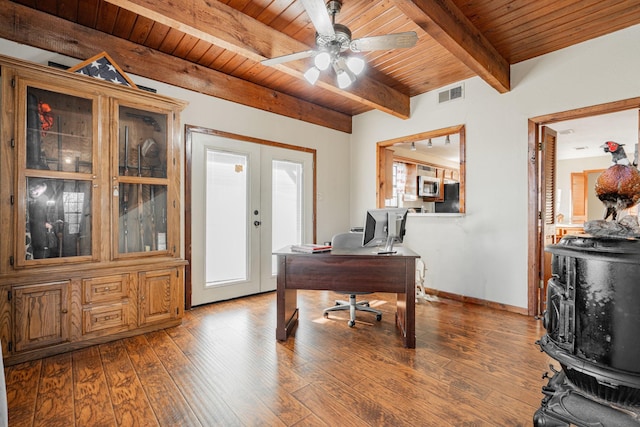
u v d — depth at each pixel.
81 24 2.63
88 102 2.38
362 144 4.87
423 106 4.03
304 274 2.53
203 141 3.40
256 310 3.27
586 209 6.82
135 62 2.92
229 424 1.50
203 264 3.42
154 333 2.62
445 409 1.62
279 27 2.61
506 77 3.16
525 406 1.64
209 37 2.27
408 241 4.20
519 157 3.22
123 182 2.54
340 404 1.66
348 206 5.01
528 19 2.48
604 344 1.12
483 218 3.48
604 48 2.71
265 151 3.96
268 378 1.92
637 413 1.10
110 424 1.49
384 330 2.72
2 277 2.00
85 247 2.37
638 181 1.22
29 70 2.10
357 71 2.36
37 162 2.19
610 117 4.17
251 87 3.79
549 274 3.29
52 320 2.19
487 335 2.61
